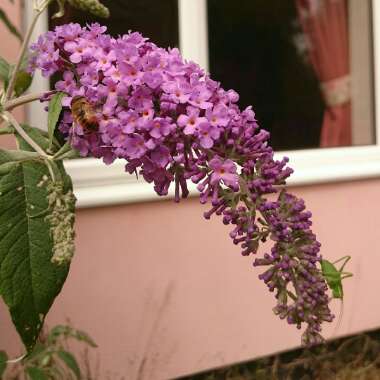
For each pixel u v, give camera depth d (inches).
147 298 103.7
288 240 37.0
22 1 91.6
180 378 110.8
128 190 100.0
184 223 107.2
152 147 36.6
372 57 134.6
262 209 37.6
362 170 123.4
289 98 126.8
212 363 110.6
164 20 110.7
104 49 40.6
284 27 126.4
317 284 36.4
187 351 108.0
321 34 130.7
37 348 72.5
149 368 104.0
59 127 42.4
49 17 95.9
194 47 112.9
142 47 40.4
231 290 111.9
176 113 37.8
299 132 128.0
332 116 132.1
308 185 119.1
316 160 122.0
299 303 36.0
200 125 36.5
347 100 134.0
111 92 37.7
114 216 100.6
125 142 36.9
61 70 43.6
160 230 104.9
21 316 38.3
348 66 134.9
